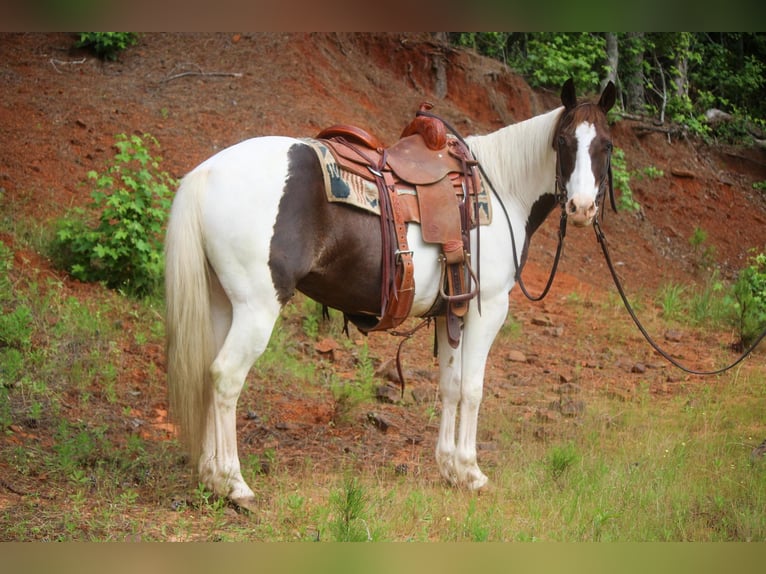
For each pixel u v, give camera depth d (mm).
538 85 15289
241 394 6582
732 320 10461
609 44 14906
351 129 4867
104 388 6129
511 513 4793
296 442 5848
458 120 13625
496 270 5070
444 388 5285
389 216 4695
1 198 8453
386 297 4727
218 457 4473
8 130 9664
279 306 4449
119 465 4961
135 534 4027
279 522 4348
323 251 4566
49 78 11055
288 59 12883
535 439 6242
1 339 6340
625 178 12969
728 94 17906
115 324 7117
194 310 4344
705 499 5020
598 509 4684
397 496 4828
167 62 12195
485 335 5102
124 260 7777
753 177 16562
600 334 9727
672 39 15516
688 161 15852
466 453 5125
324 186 4516
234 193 4359
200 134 10789
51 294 7145
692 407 7215
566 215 4918
